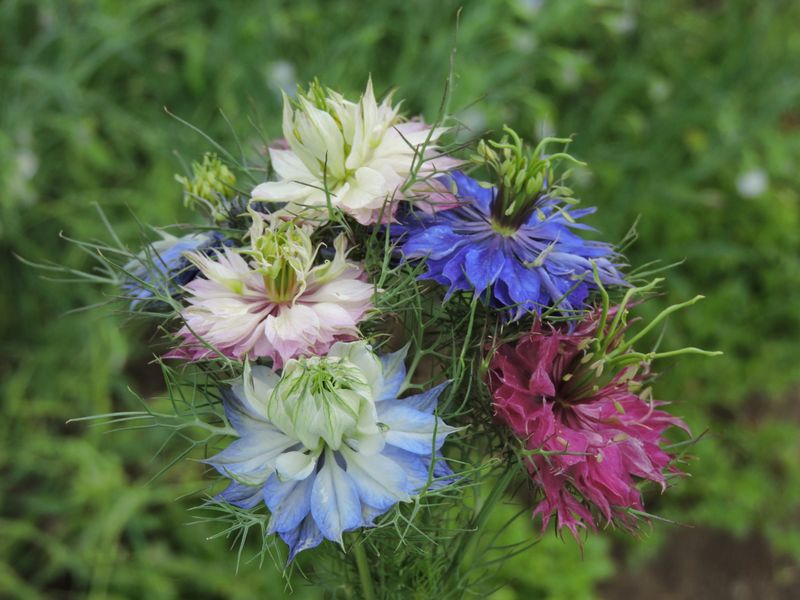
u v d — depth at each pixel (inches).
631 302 7.2
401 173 6.4
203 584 14.7
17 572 15.7
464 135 10.6
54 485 16.6
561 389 6.6
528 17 19.0
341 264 6.2
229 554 14.9
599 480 6.3
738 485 17.6
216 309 6.1
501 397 6.2
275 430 6.1
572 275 6.5
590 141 19.8
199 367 6.6
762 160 20.6
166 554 14.9
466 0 19.6
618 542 18.1
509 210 6.6
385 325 7.0
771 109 20.3
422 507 6.3
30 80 18.1
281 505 5.9
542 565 15.0
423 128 6.9
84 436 16.4
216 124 17.7
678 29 21.8
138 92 18.9
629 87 20.3
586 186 18.8
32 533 15.4
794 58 21.3
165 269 7.0
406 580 7.6
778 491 18.2
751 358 18.4
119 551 15.6
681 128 20.6
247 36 18.7
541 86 20.7
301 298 6.2
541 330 6.5
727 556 18.4
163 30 19.6
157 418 6.4
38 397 17.0
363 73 18.4
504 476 6.8
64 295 17.6
